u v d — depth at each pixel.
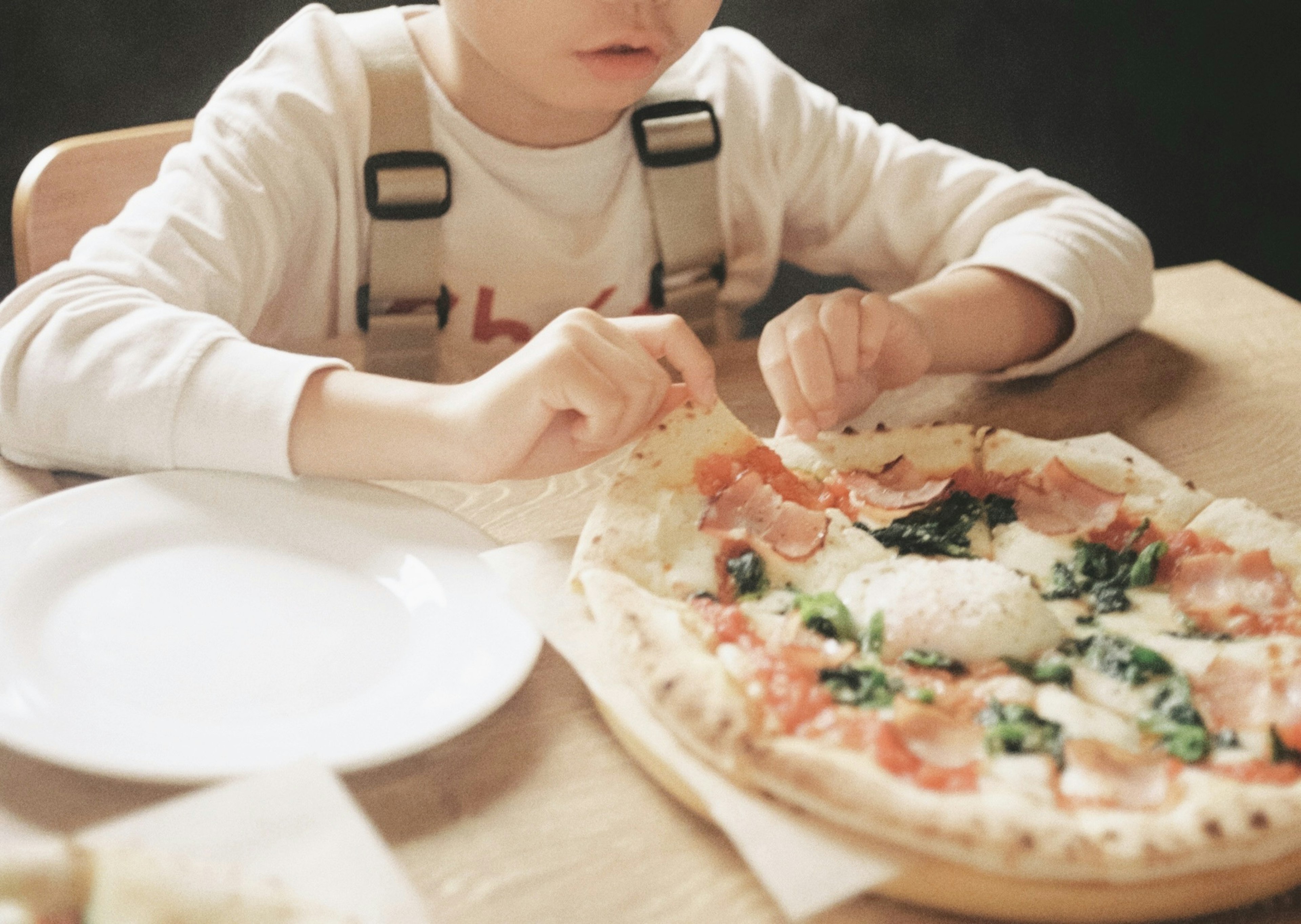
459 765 0.73
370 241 1.37
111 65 2.30
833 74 2.84
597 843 0.68
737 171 1.58
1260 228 3.27
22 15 2.21
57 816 0.66
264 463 0.96
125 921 0.54
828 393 1.07
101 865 0.55
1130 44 3.01
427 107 1.39
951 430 1.05
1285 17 3.06
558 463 1.01
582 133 1.47
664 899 0.65
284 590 0.85
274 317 1.47
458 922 0.62
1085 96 3.04
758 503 0.94
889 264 1.65
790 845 0.64
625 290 1.54
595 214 1.50
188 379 0.98
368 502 0.94
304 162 1.34
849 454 1.02
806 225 1.68
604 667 0.77
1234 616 0.85
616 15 1.14
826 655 0.79
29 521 0.86
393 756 0.69
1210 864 0.63
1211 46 3.06
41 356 1.01
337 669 0.78
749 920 0.64
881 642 0.82
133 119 2.36
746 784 0.67
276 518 0.92
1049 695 0.78
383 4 2.39
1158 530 0.95
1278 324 1.43
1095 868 0.62
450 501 1.01
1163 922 0.65
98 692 0.73
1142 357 1.34
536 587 0.84
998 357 1.28
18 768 0.69
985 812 0.64
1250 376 1.30
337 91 1.36
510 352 1.37
